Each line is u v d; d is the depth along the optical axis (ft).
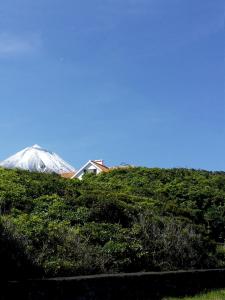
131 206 62.59
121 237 53.26
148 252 54.03
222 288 56.08
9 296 35.55
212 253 64.13
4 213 51.47
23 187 59.72
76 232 50.55
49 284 38.29
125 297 44.45
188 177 112.57
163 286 48.67
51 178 68.18
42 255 43.39
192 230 64.03
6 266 39.52
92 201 59.26
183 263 57.21
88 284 41.42
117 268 49.01
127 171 114.62
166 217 65.51
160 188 102.63
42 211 55.06
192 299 47.80
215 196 99.50
